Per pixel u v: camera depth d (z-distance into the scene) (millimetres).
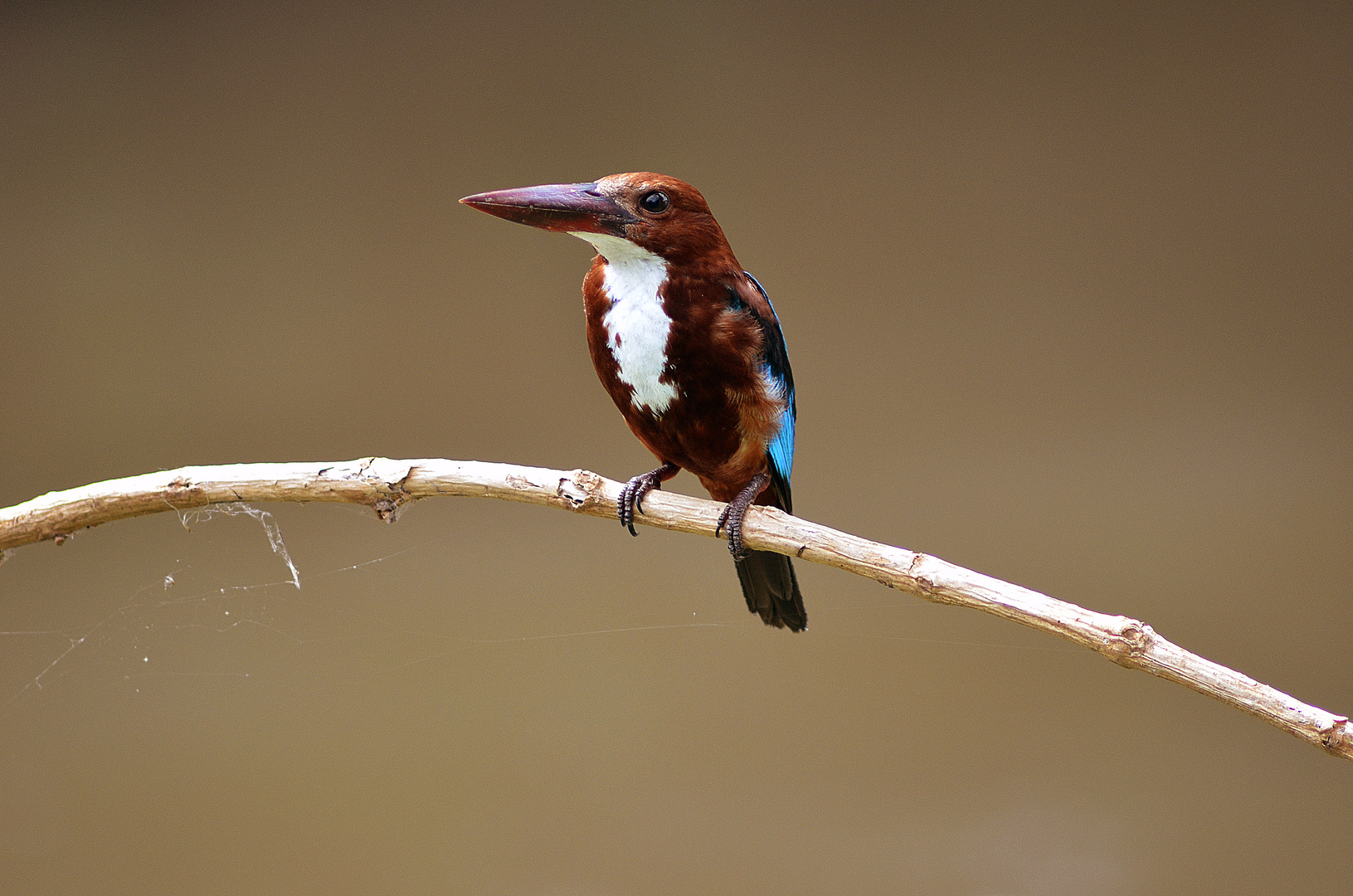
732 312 8078
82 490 8070
